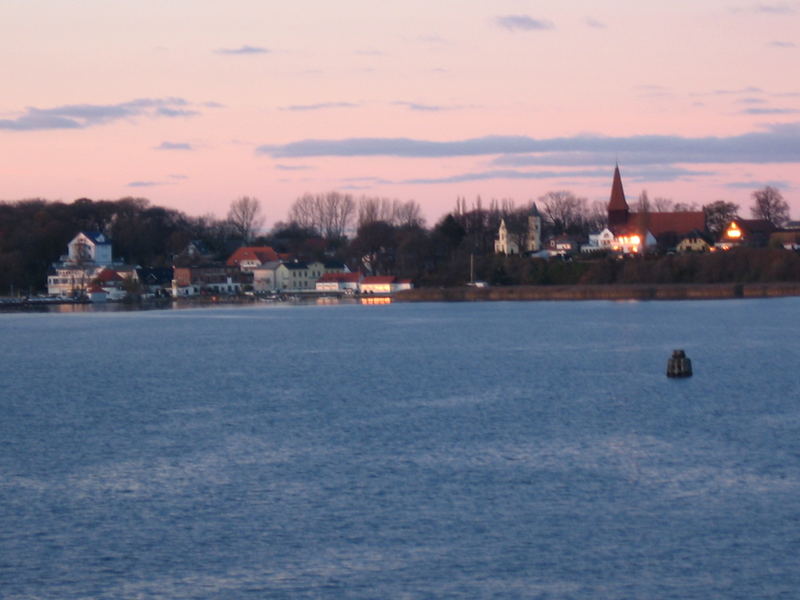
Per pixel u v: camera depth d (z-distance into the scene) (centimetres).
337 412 19362
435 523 12150
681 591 10250
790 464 14688
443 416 18762
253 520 12294
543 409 19500
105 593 10256
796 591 10238
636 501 12912
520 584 10412
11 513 12612
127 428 17900
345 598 10125
